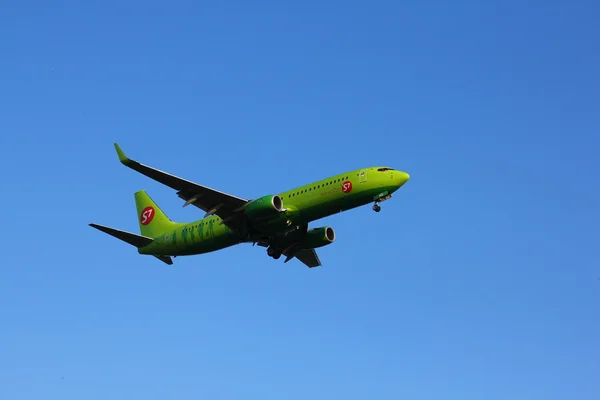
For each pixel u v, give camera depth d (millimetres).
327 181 173000
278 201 171000
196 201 172625
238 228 177500
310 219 174875
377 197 169000
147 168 160750
